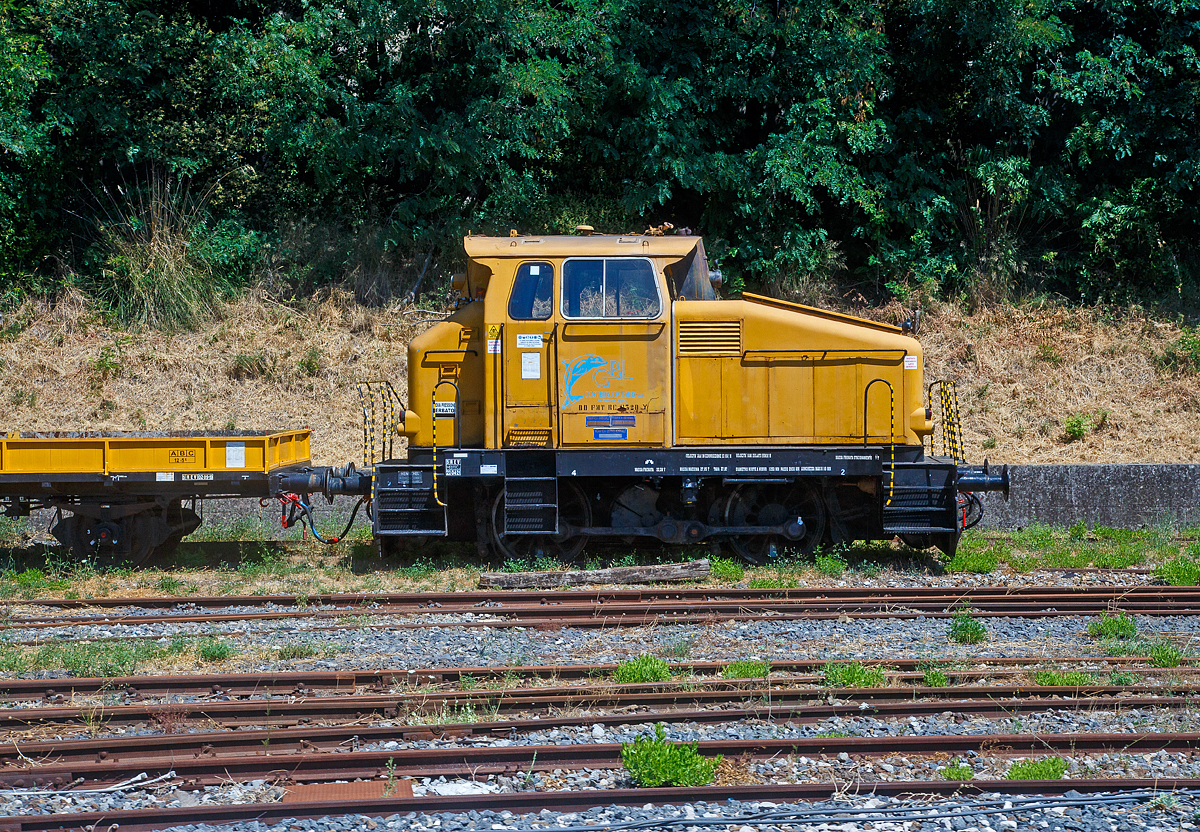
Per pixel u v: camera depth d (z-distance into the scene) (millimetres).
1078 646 7277
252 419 14188
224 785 4840
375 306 16344
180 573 9906
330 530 11836
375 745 5281
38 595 8992
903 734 5508
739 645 7273
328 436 13906
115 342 15273
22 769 4875
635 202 16047
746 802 4652
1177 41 17062
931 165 17672
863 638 7484
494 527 10008
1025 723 5652
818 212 16781
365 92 16812
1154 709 5848
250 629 7660
